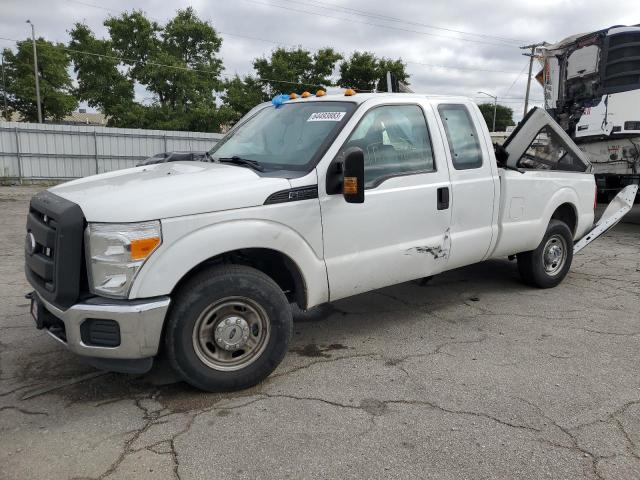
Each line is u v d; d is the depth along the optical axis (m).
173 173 3.75
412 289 6.02
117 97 39.78
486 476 2.70
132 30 39.47
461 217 4.75
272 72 40.56
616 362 4.07
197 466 2.76
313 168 3.78
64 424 3.16
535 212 5.54
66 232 3.10
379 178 4.15
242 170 3.73
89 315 3.10
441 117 4.68
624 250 8.48
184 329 3.31
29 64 39.00
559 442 3.00
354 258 4.02
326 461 2.81
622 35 10.15
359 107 4.09
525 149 5.53
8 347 4.27
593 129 10.68
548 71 11.98
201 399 3.46
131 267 3.09
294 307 5.36
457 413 3.30
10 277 6.50
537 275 5.88
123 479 2.65
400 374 3.85
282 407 3.36
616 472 2.74
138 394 3.53
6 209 14.03
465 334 4.65
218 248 3.32
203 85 39.03
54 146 23.38
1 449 2.89
